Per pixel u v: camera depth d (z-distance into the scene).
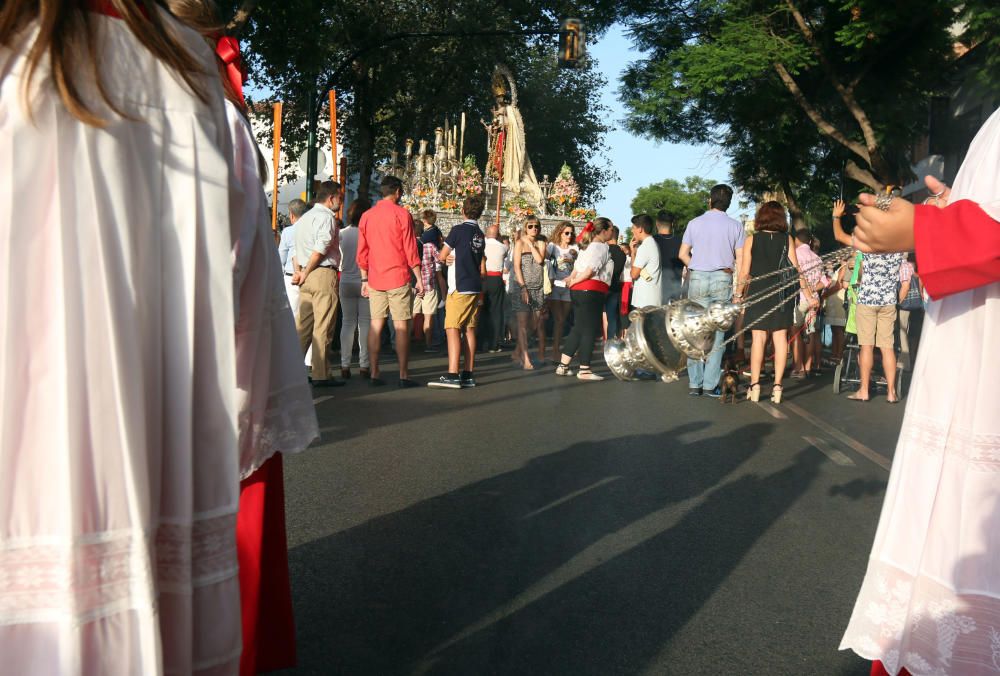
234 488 2.02
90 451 1.76
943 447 2.17
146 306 1.87
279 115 14.46
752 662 3.14
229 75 2.49
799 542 4.54
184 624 1.94
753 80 19.36
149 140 1.89
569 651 3.18
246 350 2.31
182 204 1.93
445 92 36.94
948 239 2.04
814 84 19.95
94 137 1.79
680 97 19.06
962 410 2.14
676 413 8.79
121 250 1.81
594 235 11.85
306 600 3.58
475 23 33.03
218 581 2.02
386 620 3.41
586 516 4.89
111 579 1.77
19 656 1.73
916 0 15.80
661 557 4.24
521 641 3.25
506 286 17.50
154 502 1.88
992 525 2.07
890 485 2.33
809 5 18.00
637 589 3.80
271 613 2.69
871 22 16.11
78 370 1.75
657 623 3.45
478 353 15.46
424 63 34.75
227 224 2.00
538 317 13.77
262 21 19.98
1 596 1.71
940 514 2.16
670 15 19.84
